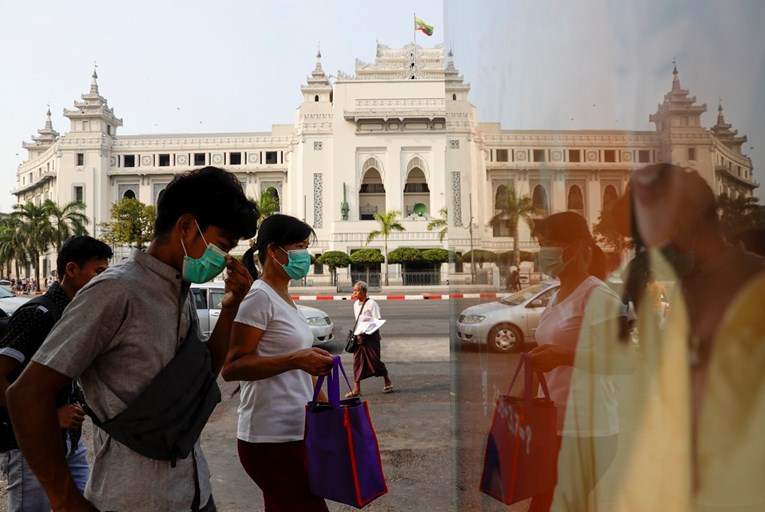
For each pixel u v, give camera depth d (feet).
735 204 1.55
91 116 175.11
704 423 1.74
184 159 181.27
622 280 2.05
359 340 21.11
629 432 2.06
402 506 11.32
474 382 3.90
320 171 169.99
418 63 199.93
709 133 1.62
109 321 4.60
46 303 6.98
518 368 2.91
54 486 4.40
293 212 175.73
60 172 173.88
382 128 168.55
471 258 4.00
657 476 1.91
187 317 5.31
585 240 2.22
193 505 5.00
